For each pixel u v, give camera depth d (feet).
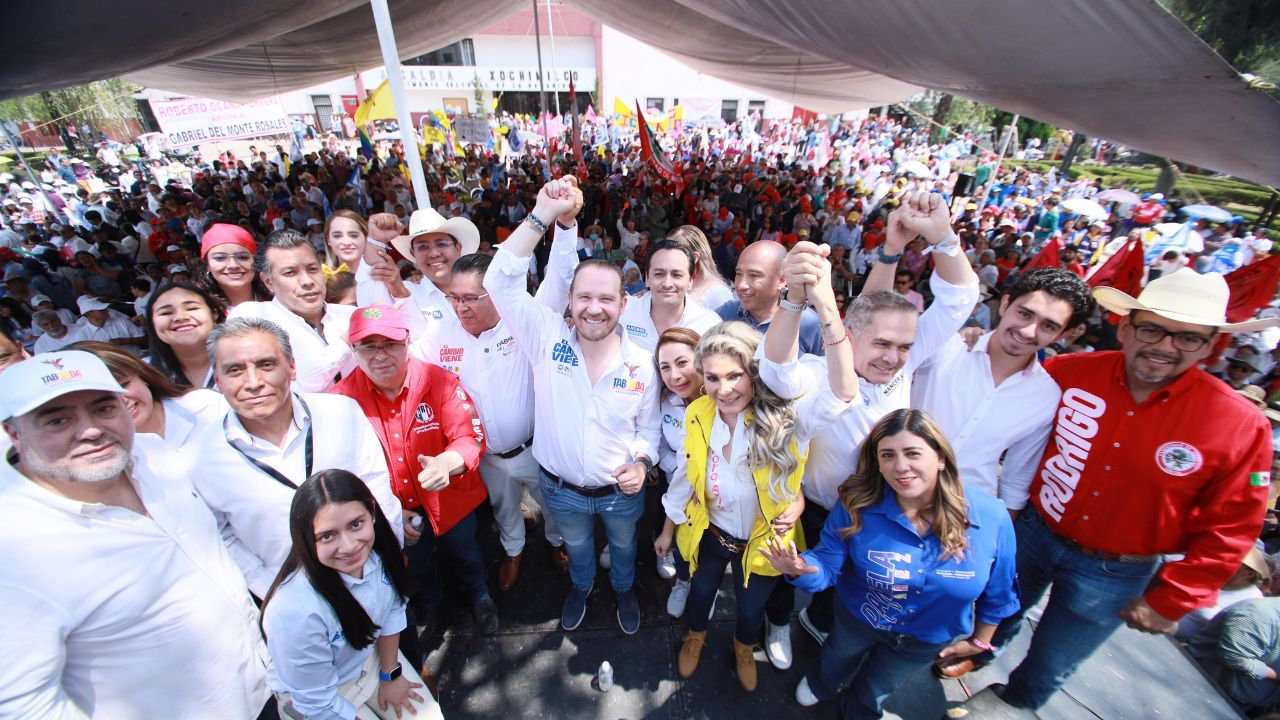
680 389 7.25
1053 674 7.51
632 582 8.90
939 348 7.58
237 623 6.05
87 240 29.86
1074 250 35.14
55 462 4.53
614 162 65.77
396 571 6.22
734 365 6.12
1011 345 6.99
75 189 60.85
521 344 7.89
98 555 4.81
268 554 6.43
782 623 8.36
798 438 6.56
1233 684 9.12
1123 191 42.63
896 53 13.47
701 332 9.08
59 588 4.58
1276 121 8.13
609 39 105.81
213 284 9.91
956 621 6.33
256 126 67.92
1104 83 9.96
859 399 6.17
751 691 7.92
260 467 6.14
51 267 24.73
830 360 5.88
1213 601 6.23
